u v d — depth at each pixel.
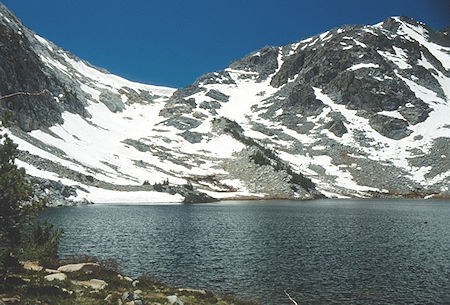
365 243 45.72
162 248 41.12
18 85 134.12
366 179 174.62
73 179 107.69
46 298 17.83
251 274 30.72
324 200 137.38
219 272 31.19
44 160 106.69
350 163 189.75
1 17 165.38
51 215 69.00
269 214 81.38
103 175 125.00
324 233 53.66
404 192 162.00
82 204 96.06
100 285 21.75
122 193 113.62
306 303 23.95
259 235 51.28
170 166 165.75
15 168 19.20
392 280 29.38
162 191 123.75
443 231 56.66
